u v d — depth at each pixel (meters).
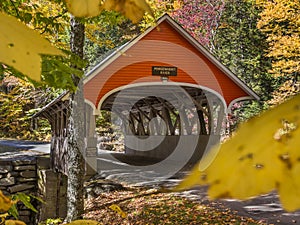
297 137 0.22
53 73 0.86
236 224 5.84
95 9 0.28
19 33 0.22
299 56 14.48
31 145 18.67
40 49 0.22
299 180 0.19
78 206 7.32
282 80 19.86
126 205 7.59
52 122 13.07
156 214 6.75
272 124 0.23
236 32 22.72
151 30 11.00
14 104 13.70
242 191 0.21
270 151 0.22
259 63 21.70
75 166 7.42
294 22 14.48
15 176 11.34
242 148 0.23
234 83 12.18
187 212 6.51
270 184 0.20
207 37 21.64
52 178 10.39
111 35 15.33
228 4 23.12
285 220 5.72
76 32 6.61
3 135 23.06
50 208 9.99
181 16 20.62
